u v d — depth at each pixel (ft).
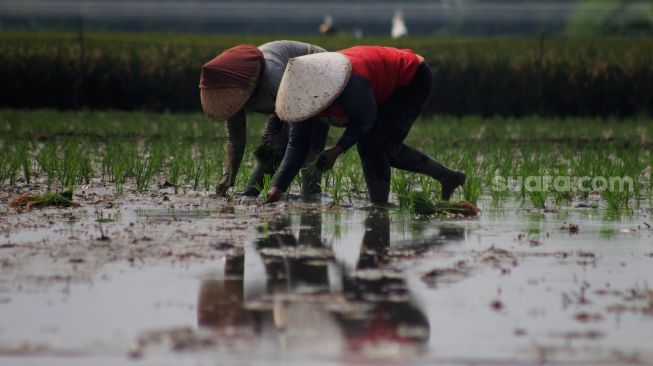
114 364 54.95
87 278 72.90
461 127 228.84
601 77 263.90
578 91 264.52
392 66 104.06
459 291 69.72
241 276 73.87
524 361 55.62
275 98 107.76
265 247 84.89
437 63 266.77
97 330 60.59
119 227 94.38
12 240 87.10
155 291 69.36
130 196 116.57
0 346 57.72
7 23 655.76
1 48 273.33
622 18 591.78
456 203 105.19
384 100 105.91
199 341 58.54
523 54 269.64
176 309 64.85
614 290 70.44
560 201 115.44
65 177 131.34
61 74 270.87
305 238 89.51
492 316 63.77
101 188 123.65
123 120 239.30
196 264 77.82
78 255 80.48
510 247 85.71
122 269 75.82
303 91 98.48
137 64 270.46
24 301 66.69
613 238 90.74
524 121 247.29
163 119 240.53
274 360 55.42
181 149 163.94
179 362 55.21
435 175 112.16
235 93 105.91
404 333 60.08
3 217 100.17
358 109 99.66
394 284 71.67
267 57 108.47
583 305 66.44
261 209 106.73
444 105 266.98
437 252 83.30
